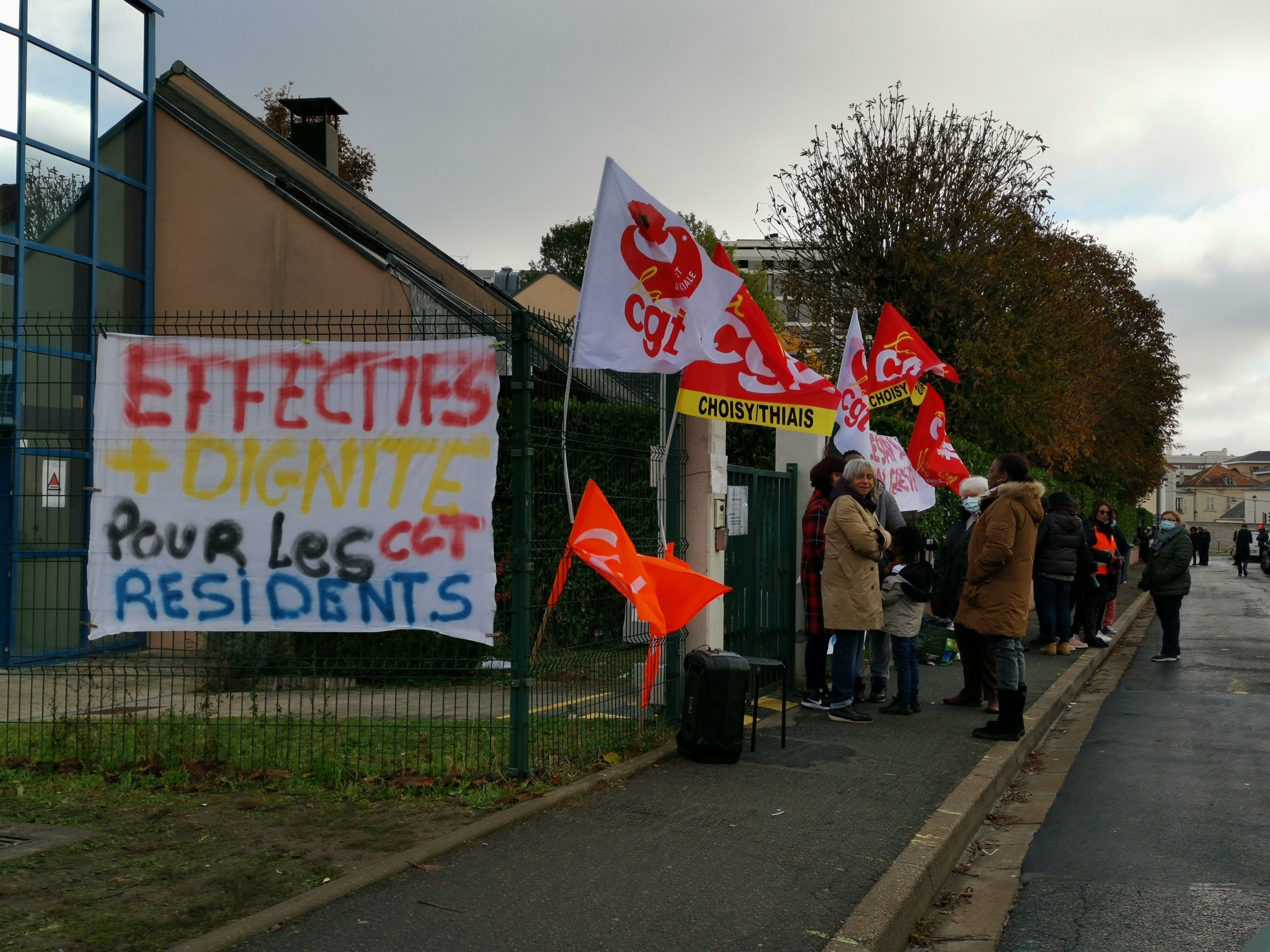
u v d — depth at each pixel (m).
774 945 3.84
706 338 6.66
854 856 4.87
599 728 6.65
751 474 8.90
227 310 13.01
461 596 5.89
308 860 4.55
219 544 6.03
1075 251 30.08
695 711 6.64
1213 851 5.48
